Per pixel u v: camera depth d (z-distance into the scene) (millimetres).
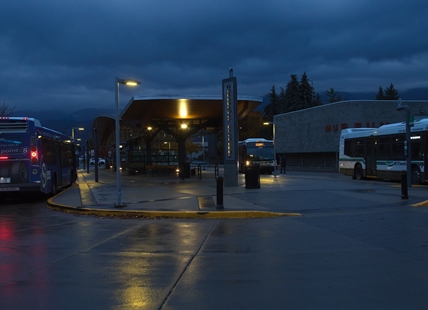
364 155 25500
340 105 44156
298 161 55375
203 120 36500
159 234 9867
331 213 12703
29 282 6113
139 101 24703
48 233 10258
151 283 5992
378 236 9148
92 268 6859
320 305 5012
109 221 12078
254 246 8375
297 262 7051
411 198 15375
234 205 13859
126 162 46312
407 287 5648
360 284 5801
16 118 16656
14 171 16672
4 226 11547
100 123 50281
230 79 20562
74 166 27312
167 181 26406
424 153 20281
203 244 8656
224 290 5633
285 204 14156
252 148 37312
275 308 4941
